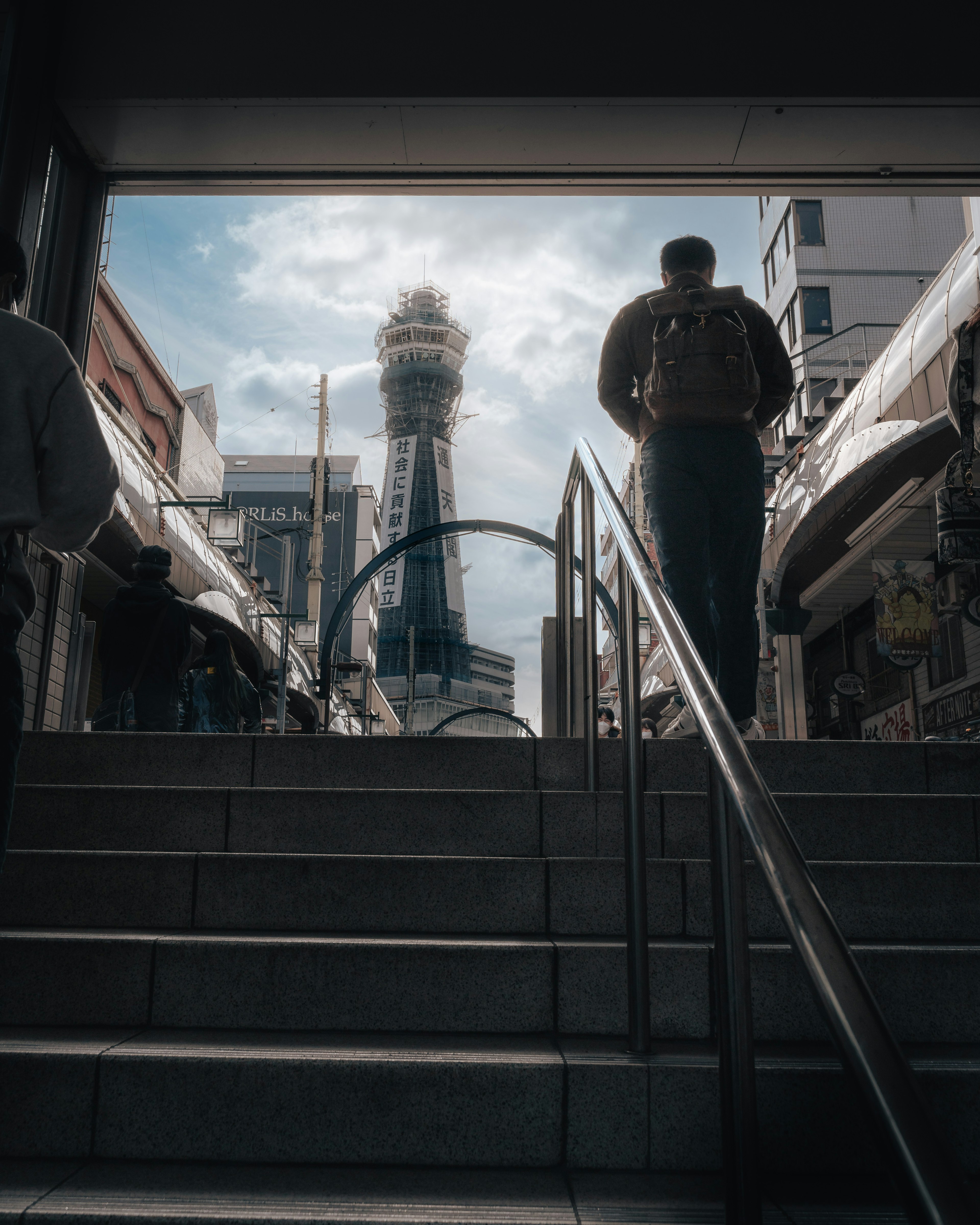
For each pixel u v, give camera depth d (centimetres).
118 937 218
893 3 490
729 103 485
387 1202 164
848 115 492
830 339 1823
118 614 525
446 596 19400
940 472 1092
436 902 246
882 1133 93
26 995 214
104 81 482
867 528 1278
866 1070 98
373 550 6012
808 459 1338
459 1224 157
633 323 367
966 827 280
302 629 2114
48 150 471
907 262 3133
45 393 185
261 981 215
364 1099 184
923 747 322
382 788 313
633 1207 165
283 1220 155
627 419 377
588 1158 183
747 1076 153
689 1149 183
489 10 494
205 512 1546
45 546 197
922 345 1026
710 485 338
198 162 523
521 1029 215
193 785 312
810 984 109
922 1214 85
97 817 277
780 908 118
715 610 349
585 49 488
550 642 552
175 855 248
